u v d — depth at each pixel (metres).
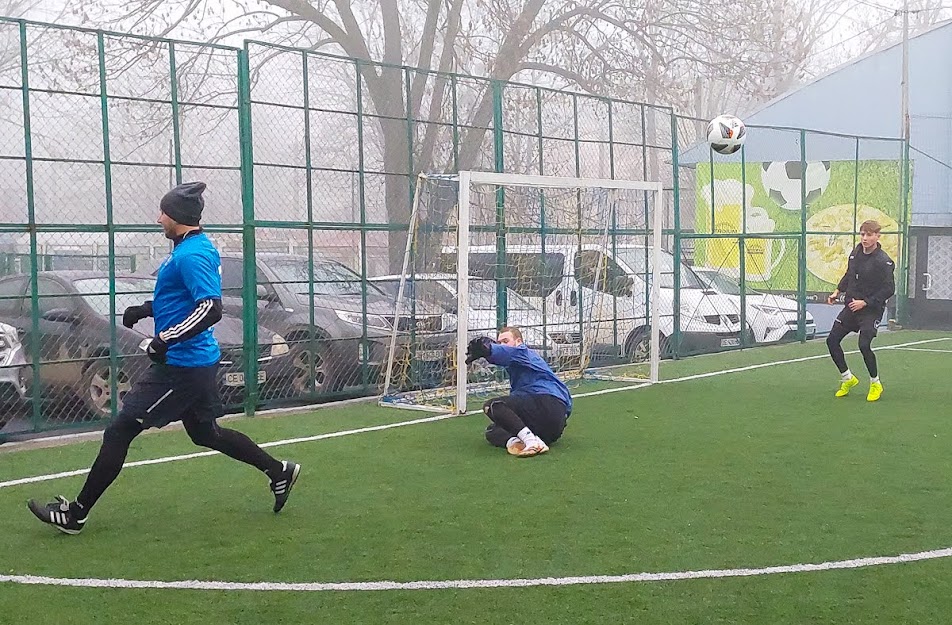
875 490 6.98
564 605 4.79
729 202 17.89
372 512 6.49
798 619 4.59
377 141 11.61
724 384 12.42
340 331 11.41
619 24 23.08
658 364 13.48
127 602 4.86
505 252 12.63
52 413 9.35
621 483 7.23
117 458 5.92
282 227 10.80
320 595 4.94
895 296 20.19
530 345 12.80
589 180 11.74
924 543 5.73
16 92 9.00
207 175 10.27
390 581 5.14
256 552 5.64
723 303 16.45
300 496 6.93
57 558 5.54
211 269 5.89
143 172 9.81
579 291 13.32
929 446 8.48
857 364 14.34
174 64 9.91
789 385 12.29
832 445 8.54
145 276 10.02
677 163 15.21
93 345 9.59
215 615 4.68
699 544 5.74
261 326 10.77
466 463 7.97
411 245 11.84
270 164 10.70
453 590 5.00
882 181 19.98
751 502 6.67
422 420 10.11
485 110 12.95
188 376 5.97
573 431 9.27
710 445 8.57
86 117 9.41
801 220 18.06
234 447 6.27
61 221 9.27
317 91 11.12
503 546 5.73
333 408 10.97
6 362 9.08
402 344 11.84
